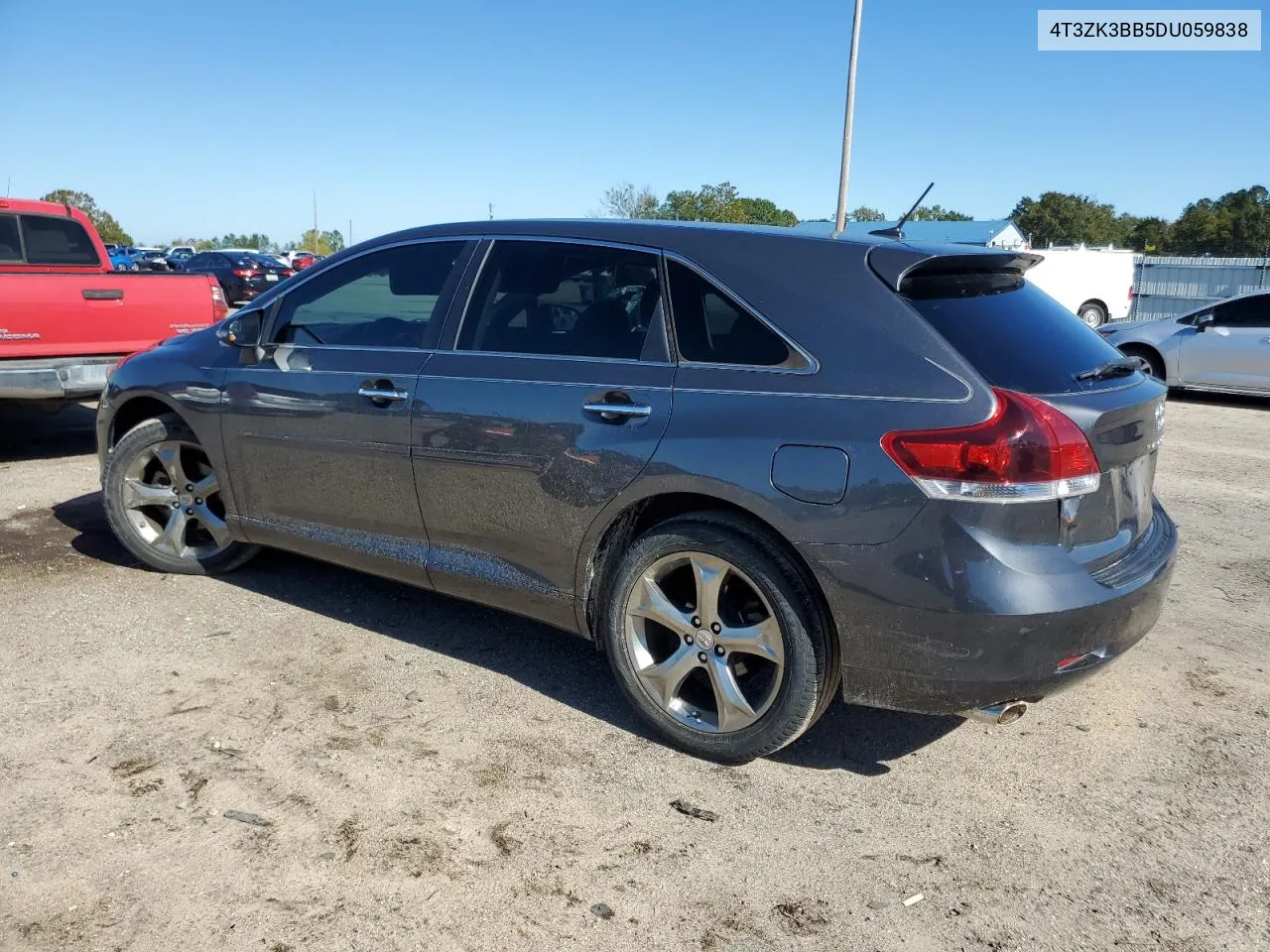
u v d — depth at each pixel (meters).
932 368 2.94
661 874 2.80
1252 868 2.89
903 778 3.33
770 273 3.27
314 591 4.81
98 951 2.43
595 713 3.71
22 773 3.17
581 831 2.98
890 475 2.89
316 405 4.14
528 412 3.55
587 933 2.56
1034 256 3.43
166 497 4.89
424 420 3.80
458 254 3.98
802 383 3.09
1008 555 2.85
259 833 2.91
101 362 7.30
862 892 2.75
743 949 2.52
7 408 9.62
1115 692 3.98
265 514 4.48
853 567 2.96
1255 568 5.54
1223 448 9.11
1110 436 3.04
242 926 2.54
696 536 3.25
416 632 4.39
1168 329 12.78
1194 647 4.45
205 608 4.58
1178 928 2.64
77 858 2.77
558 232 3.76
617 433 3.36
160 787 3.12
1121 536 3.22
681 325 3.36
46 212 8.33
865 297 3.11
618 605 3.48
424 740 3.47
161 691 3.76
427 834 2.94
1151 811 3.17
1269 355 11.83
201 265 27.66
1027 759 3.47
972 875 2.83
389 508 4.02
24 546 5.37
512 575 3.73
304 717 3.60
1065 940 2.58
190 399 4.61
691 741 3.39
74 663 3.97
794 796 3.20
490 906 2.65
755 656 3.40
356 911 2.61
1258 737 3.65
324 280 4.35
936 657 2.93
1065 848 2.97
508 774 3.27
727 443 3.14
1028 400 2.88
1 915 2.54
